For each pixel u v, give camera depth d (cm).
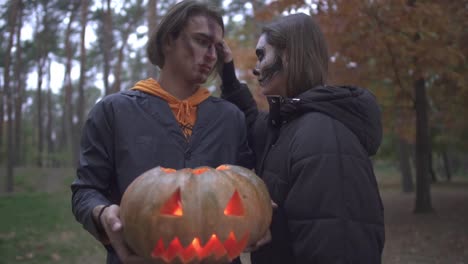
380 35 757
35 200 1700
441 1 777
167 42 210
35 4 2555
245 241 158
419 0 769
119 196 197
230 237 154
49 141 3809
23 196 1838
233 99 271
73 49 2997
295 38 206
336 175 164
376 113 189
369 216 165
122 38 2338
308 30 209
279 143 197
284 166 189
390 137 2273
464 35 819
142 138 192
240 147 219
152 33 215
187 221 150
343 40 777
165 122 198
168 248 149
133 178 187
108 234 165
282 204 187
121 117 195
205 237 151
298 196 168
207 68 209
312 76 204
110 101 200
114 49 2688
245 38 1259
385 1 719
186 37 204
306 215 164
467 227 954
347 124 181
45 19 2761
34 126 5244
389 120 1299
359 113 183
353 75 866
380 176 4134
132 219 154
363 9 726
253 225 160
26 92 4959
